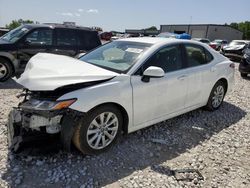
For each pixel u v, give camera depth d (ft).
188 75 14.80
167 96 13.67
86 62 13.67
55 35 25.02
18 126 11.63
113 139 11.91
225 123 16.47
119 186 9.70
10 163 10.53
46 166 10.51
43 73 10.97
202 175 10.78
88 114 10.70
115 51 14.08
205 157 12.21
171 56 14.20
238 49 60.34
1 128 13.43
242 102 21.43
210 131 15.11
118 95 11.34
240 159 12.30
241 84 29.55
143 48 13.52
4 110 16.05
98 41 27.27
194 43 15.97
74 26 26.68
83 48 26.16
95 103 10.63
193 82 15.24
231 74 18.67
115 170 10.63
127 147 12.46
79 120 10.59
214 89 17.54
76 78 10.63
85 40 26.45
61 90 10.52
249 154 12.82
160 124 15.44
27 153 10.93
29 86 10.44
